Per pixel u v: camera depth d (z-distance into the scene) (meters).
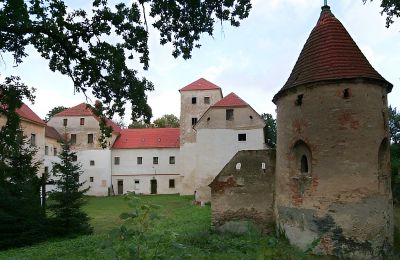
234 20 11.36
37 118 37.25
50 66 12.76
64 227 19.77
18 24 10.30
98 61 12.12
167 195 41.91
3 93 14.19
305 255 4.64
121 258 3.66
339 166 13.00
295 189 14.14
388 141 14.00
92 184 44.09
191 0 10.93
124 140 46.69
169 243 4.24
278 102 15.62
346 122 13.07
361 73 13.21
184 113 40.31
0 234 17.09
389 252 13.16
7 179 19.52
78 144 44.50
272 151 16.83
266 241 4.55
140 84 12.55
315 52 14.39
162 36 11.95
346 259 12.68
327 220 13.02
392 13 12.17
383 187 13.42
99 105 12.96
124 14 11.34
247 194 16.77
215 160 32.09
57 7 10.35
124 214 3.59
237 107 32.75
